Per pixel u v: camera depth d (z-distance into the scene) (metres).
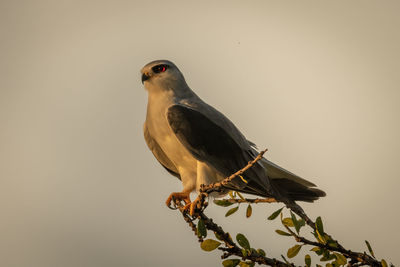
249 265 6.49
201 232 6.70
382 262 6.16
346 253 6.39
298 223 6.42
